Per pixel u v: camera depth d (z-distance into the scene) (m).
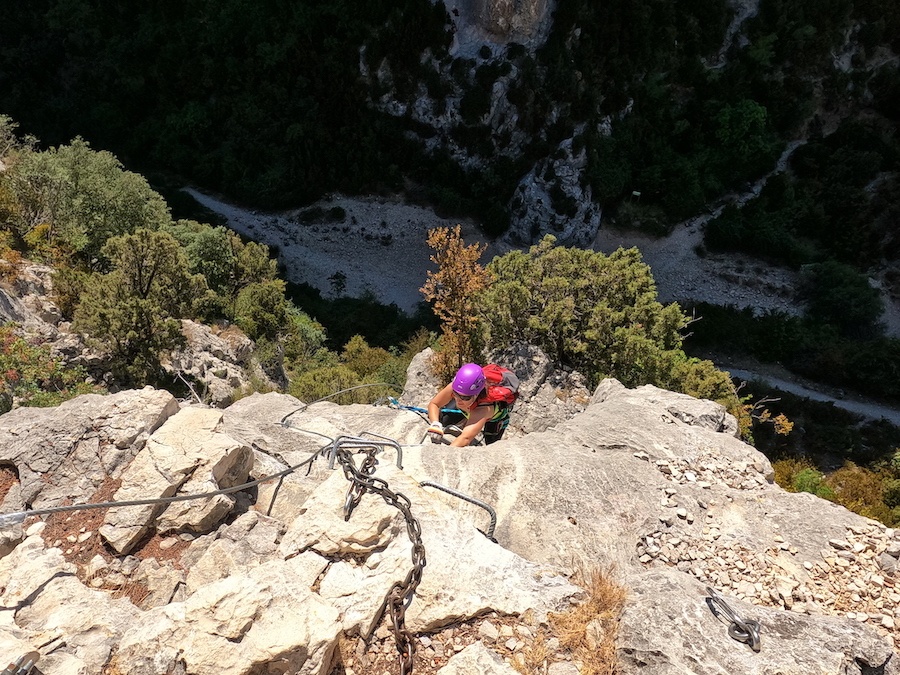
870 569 5.48
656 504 6.16
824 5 51.94
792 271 51.00
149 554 5.12
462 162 51.69
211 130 53.38
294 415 8.46
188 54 52.72
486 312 17.28
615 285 18.55
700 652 4.22
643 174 52.28
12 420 6.18
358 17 48.50
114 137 54.78
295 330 33.19
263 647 4.02
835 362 43.31
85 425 5.84
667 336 18.78
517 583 4.78
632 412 7.85
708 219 53.38
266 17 50.09
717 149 53.75
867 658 4.31
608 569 5.40
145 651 4.02
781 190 52.69
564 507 6.04
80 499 5.39
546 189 50.16
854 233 51.28
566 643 4.43
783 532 5.90
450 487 6.16
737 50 53.00
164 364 22.12
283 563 4.71
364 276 48.88
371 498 5.17
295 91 51.25
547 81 48.62
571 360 17.58
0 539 5.04
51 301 22.39
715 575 5.45
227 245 33.34
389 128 50.91
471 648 4.32
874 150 52.41
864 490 24.86
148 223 30.41
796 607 5.15
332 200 51.97
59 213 27.25
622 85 50.81
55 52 54.47
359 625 4.40
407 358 28.81
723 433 7.70
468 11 48.91
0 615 4.27
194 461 5.45
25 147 32.91
